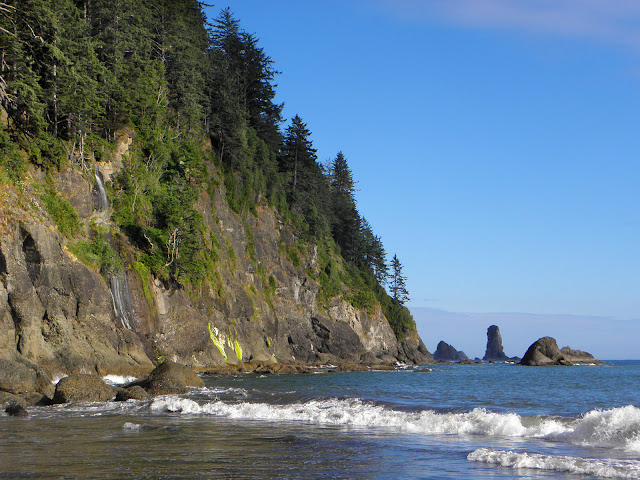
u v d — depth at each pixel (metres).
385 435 17.86
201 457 13.77
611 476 12.01
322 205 123.94
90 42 56.59
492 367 113.25
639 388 43.69
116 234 56.31
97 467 12.42
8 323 38.47
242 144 87.69
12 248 39.28
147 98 66.38
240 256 82.50
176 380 32.12
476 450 14.23
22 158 44.44
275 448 15.24
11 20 47.38
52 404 26.67
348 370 77.75
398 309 134.50
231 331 70.88
